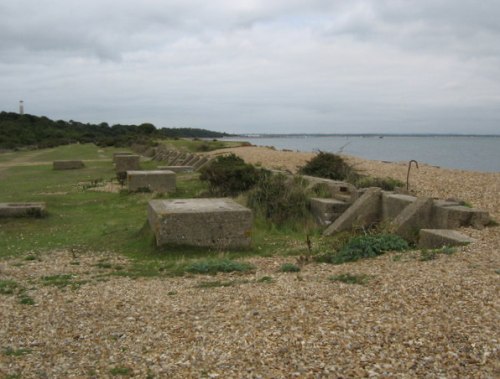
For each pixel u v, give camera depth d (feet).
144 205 60.44
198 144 172.96
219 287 27.53
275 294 24.81
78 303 26.00
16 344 20.79
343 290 24.49
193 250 37.86
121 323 22.72
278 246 40.22
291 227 46.62
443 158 159.33
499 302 20.43
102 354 19.44
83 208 61.41
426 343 17.47
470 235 34.30
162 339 20.36
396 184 54.08
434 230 34.88
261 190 51.37
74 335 21.58
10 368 18.44
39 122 383.65
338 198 48.83
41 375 17.81
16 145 280.31
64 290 28.55
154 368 17.79
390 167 76.54
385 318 20.03
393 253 32.73
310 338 18.83
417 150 246.27
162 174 69.10
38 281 30.83
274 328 20.16
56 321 23.39
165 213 38.04
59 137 333.01
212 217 38.37
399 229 37.65
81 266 34.96
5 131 307.78
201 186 69.77
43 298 27.07
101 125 428.97
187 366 17.69
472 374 15.30
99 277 31.63
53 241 44.01
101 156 177.78
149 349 19.52
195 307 24.11
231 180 60.29
